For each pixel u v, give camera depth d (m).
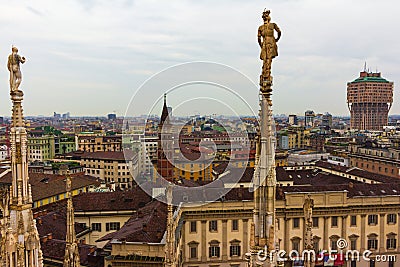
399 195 72.44
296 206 68.12
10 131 10.03
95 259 48.25
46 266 46.91
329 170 110.94
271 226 10.71
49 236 52.06
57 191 81.38
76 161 149.75
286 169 107.19
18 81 9.97
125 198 71.06
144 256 45.78
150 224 51.22
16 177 10.04
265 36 10.30
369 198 71.44
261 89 10.55
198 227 68.00
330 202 70.06
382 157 125.31
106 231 68.31
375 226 71.94
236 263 68.62
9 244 9.92
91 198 70.88
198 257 68.06
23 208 10.04
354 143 156.12
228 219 68.31
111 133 198.25
